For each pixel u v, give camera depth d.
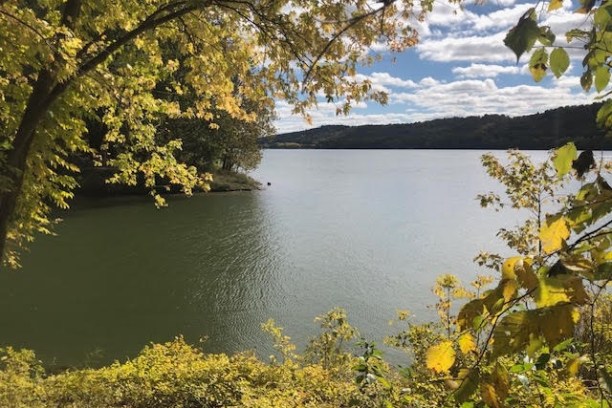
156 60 8.52
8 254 9.40
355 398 5.20
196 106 8.86
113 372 7.28
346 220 33.66
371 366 4.46
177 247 24.70
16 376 7.01
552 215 1.18
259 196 44.81
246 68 7.54
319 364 8.30
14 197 6.90
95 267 20.77
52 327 14.29
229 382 6.76
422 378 4.59
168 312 16.02
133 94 8.22
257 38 7.34
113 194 39.44
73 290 17.73
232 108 8.31
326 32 5.75
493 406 1.28
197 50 7.67
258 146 52.28
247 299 17.45
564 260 1.06
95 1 7.33
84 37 7.47
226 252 24.02
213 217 33.19
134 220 31.11
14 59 6.32
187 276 19.95
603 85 1.16
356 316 15.90
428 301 17.50
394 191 52.09
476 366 1.33
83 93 7.16
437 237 28.22
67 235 26.23
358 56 6.04
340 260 23.05
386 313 16.22
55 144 8.09
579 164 1.21
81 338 13.67
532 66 1.19
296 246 25.73
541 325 1.02
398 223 32.69
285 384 6.97
